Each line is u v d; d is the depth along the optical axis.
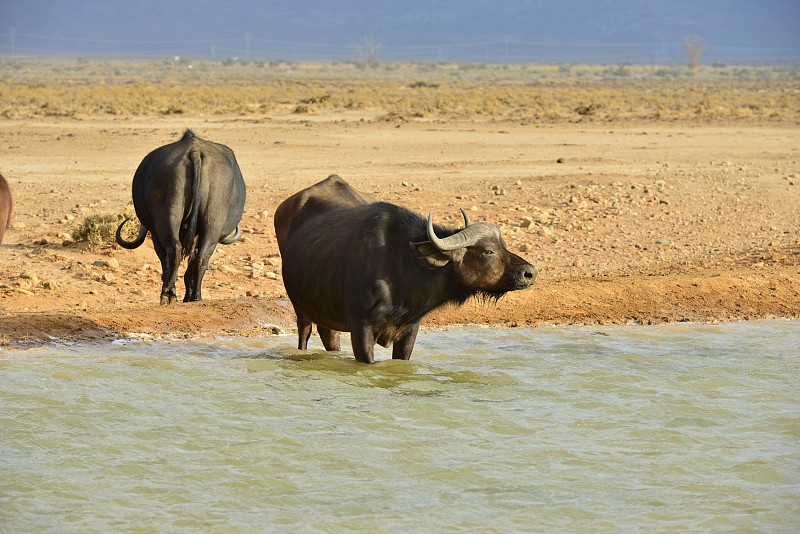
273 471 29.02
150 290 55.75
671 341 47.31
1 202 42.47
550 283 57.97
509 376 39.88
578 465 29.88
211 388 37.25
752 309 54.84
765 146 143.38
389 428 32.97
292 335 47.78
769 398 37.19
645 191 93.44
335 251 38.44
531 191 91.88
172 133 153.38
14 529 24.84
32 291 52.84
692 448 31.52
